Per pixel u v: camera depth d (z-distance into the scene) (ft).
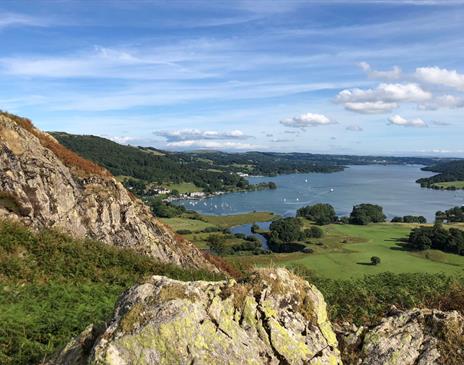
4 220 76.95
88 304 55.93
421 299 47.91
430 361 27.43
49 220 84.48
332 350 28.53
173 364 23.57
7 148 87.61
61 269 70.28
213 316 26.27
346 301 56.75
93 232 90.63
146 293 27.04
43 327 45.11
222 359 24.34
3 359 36.70
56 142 105.81
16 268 65.51
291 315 28.53
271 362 25.86
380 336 29.81
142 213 104.42
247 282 29.73
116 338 24.17
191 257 103.35
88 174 100.58
